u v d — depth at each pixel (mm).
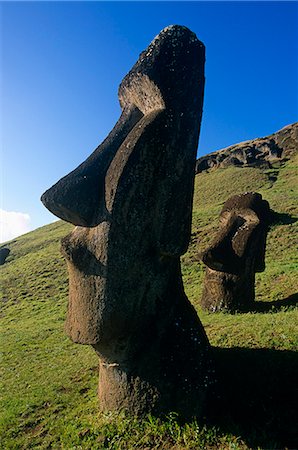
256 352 5730
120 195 4293
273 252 16141
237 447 4059
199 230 22016
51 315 15156
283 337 6203
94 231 4445
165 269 4695
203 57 4871
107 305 4336
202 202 33188
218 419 4480
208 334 7293
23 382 7359
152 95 4566
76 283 4562
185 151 4520
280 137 50188
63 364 8055
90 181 4488
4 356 9609
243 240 9562
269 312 8656
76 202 4418
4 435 5305
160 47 4629
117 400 4734
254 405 4609
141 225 4379
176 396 4523
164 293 4711
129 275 4391
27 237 37719
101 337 4422
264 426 4289
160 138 4391
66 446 4629
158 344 4656
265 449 3977
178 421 4441
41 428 5328
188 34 4820
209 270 9891
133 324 4512
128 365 4664
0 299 19562
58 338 10695
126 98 5039
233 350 5949
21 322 14969
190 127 4578
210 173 44281
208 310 9672
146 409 4543
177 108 4500
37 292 19188
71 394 6242
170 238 4434
